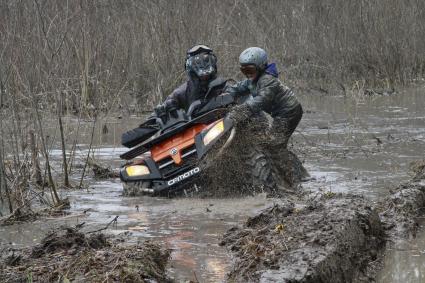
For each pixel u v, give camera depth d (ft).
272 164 32.37
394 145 41.16
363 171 34.65
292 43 70.79
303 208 24.72
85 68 50.24
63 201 29.35
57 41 38.42
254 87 34.06
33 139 32.73
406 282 20.40
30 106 36.52
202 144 31.04
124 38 57.26
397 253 22.93
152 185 31.32
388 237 24.48
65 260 21.01
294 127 34.09
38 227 26.50
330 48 70.54
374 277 20.86
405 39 72.13
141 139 33.27
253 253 21.39
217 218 26.94
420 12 76.02
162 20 58.59
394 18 72.43
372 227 23.66
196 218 26.96
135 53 57.62
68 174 35.42
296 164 33.50
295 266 19.44
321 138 43.68
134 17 58.70
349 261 20.90
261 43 66.13
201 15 60.59
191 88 34.22
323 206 24.44
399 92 66.08
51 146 37.68
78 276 19.80
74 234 22.75
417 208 26.84
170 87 56.85
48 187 32.81
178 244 23.52
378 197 29.32
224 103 32.40
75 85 51.52
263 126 32.83
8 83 34.17
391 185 31.48
